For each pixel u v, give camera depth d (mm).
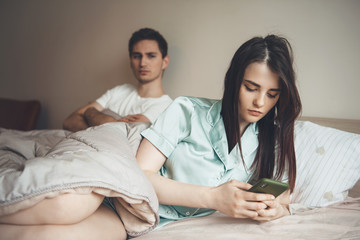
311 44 1721
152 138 1018
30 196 687
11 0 3389
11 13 3396
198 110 1083
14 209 700
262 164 1097
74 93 2979
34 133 1775
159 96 2250
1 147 1316
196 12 2215
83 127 2113
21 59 3350
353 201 1141
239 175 1086
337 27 1640
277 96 955
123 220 903
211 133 1057
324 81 1680
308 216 994
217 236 832
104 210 904
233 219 996
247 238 820
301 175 1162
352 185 1148
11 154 1249
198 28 2205
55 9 3082
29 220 723
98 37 2799
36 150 1345
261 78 897
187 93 2270
